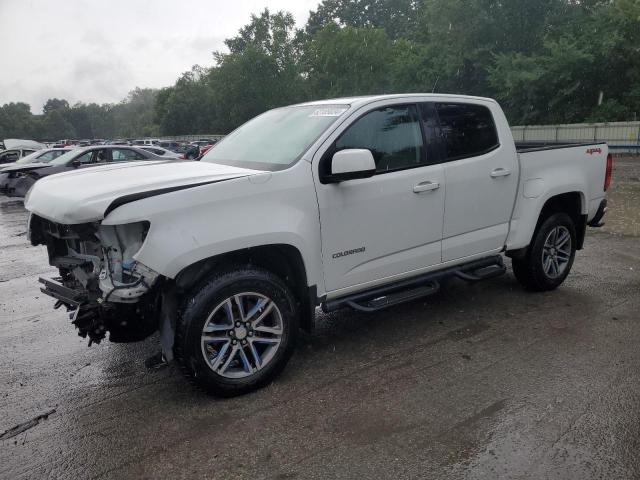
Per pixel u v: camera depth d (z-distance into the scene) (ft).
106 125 585.22
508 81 98.53
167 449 10.17
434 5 115.85
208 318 11.23
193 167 13.24
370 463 9.57
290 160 12.66
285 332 12.37
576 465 9.34
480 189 15.60
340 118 13.25
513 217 16.80
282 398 11.90
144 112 523.29
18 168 49.52
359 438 10.32
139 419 11.26
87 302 11.54
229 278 11.44
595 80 99.40
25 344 15.69
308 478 9.23
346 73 181.27
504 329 15.46
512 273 21.18
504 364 13.23
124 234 10.99
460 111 15.58
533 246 17.72
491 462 9.48
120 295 10.57
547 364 13.15
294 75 209.67
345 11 249.96
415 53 132.36
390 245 13.93
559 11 107.65
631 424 10.50
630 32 92.48
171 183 11.11
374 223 13.52
